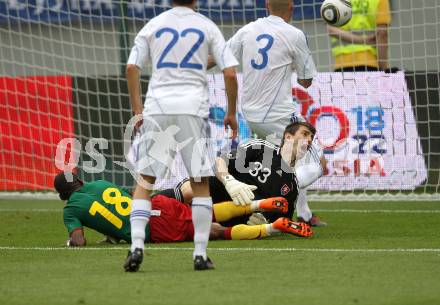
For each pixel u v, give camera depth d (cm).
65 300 1720
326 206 4012
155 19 2138
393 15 5209
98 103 4675
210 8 5200
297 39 3122
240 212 2825
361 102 4356
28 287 1880
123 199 2752
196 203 2105
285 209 2795
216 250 2502
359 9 4466
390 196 4250
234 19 5266
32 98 4666
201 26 2112
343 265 2166
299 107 4397
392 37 5219
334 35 4544
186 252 2495
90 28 5291
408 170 4331
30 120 4659
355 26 4475
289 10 3172
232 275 2009
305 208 3234
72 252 2531
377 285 1855
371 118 4356
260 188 2900
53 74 5469
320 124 4381
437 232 2992
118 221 2725
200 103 2084
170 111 2062
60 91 4672
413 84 4388
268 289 1814
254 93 3150
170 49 2091
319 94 4384
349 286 1845
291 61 3144
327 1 3597
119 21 5116
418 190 4406
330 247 2570
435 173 4384
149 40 2119
